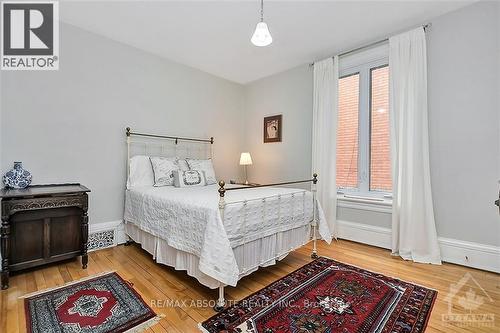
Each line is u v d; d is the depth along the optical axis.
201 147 4.12
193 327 1.55
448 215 2.58
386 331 1.51
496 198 2.32
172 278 2.21
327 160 3.46
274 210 2.27
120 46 3.15
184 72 3.86
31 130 2.53
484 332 1.50
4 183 2.35
